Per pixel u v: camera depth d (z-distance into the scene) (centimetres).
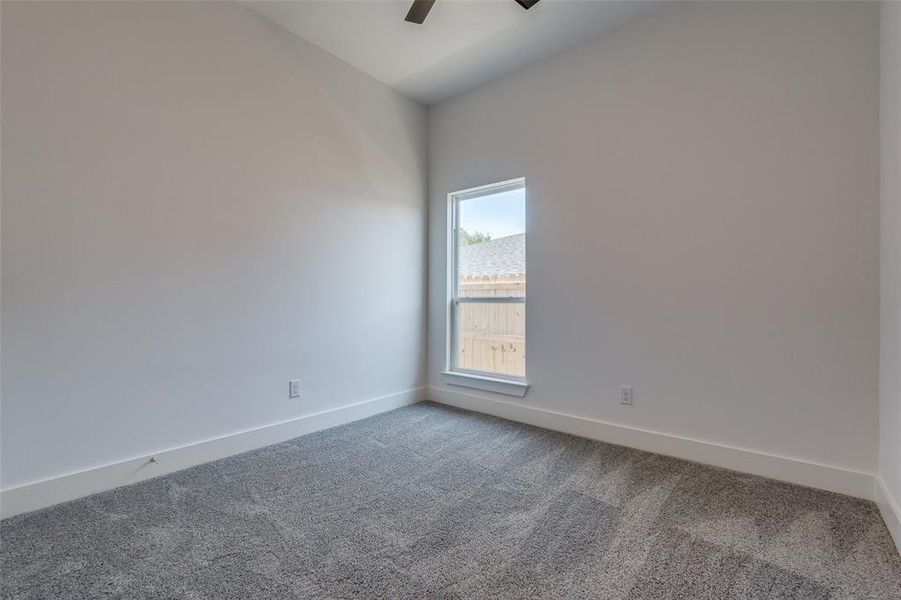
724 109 227
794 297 208
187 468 227
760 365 217
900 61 157
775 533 163
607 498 192
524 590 132
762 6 216
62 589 132
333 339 303
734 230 224
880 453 185
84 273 195
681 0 240
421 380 377
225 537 161
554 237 295
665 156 247
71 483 191
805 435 205
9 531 165
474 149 346
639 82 257
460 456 245
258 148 259
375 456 245
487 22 262
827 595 129
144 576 138
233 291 248
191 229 230
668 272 246
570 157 287
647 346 254
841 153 196
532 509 183
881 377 184
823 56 200
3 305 175
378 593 131
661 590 132
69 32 190
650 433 252
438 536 162
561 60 293
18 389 179
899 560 146
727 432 227
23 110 179
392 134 348
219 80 241
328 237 299
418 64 311
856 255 192
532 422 306
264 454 248
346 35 278
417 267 371
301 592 131
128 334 209
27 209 180
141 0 211
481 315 350
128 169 208
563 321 290
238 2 248
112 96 202
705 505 185
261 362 262
